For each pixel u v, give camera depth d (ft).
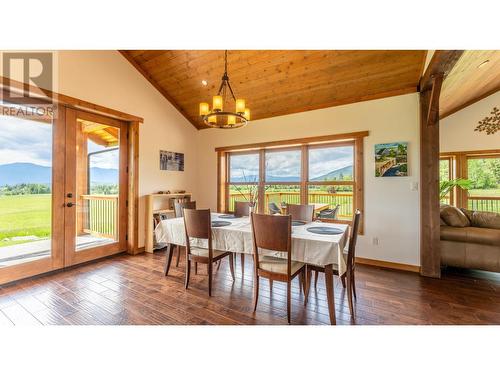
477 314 6.77
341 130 12.00
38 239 9.42
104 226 11.76
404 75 10.14
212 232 8.16
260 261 7.12
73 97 10.05
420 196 10.13
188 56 11.88
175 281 9.09
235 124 8.72
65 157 10.21
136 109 12.75
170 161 14.80
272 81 12.01
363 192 11.50
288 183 13.96
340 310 7.04
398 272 10.25
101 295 7.85
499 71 12.18
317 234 7.09
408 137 10.55
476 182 16.38
